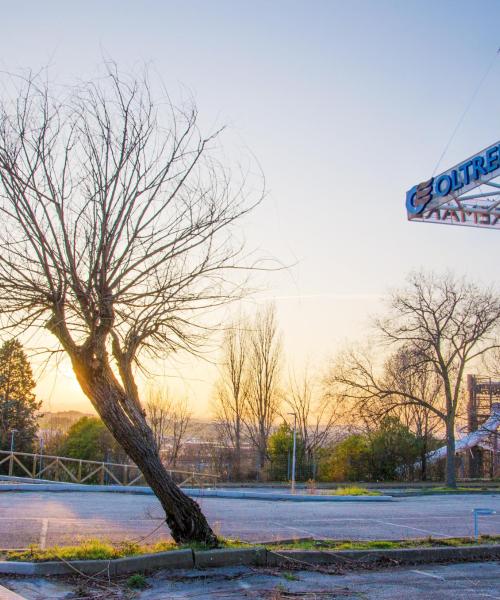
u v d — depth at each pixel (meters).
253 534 12.95
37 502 17.83
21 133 9.22
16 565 8.53
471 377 48.31
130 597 7.72
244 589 8.18
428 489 34.66
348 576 9.18
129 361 10.00
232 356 51.94
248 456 50.88
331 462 46.56
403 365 41.62
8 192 9.05
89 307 9.30
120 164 9.56
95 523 13.80
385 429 46.50
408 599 7.92
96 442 46.12
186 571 8.92
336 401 40.62
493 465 54.06
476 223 18.97
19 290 9.10
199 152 10.04
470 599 7.99
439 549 10.60
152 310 9.81
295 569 9.43
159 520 14.49
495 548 10.96
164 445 50.44
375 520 16.27
